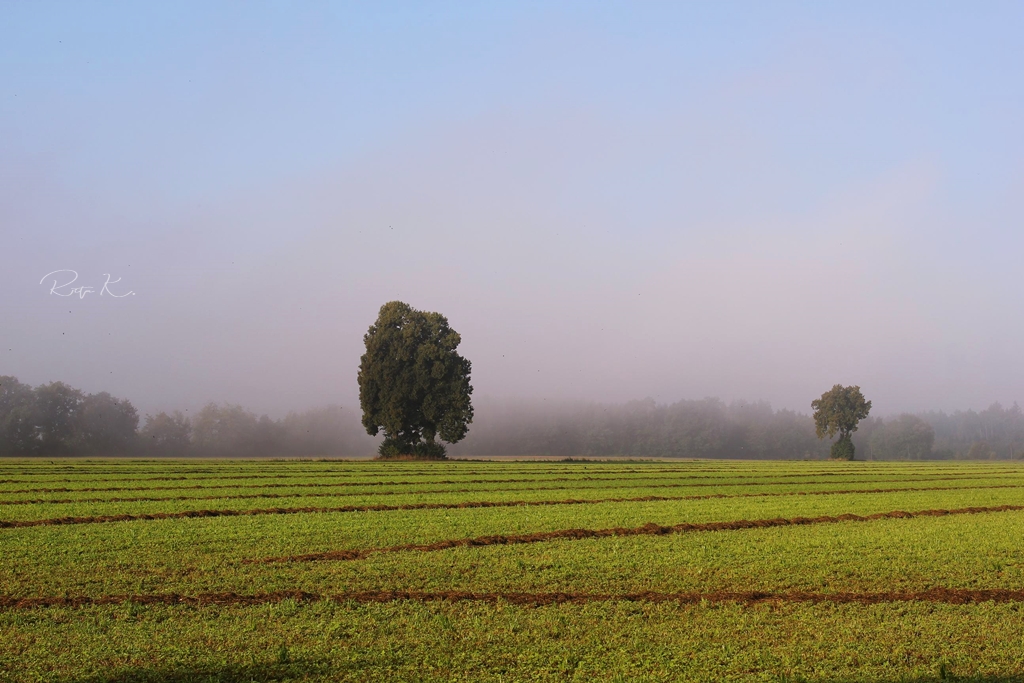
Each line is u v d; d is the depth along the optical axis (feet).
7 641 47.91
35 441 473.67
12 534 88.53
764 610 56.75
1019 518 114.62
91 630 50.37
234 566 70.90
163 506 119.85
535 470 241.14
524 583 64.64
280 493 146.82
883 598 60.90
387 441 334.24
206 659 44.93
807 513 118.21
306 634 49.83
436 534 91.20
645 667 44.29
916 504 135.54
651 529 96.94
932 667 44.83
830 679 42.83
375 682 41.70
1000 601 60.80
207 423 605.73
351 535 89.71
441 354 317.83
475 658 45.34
